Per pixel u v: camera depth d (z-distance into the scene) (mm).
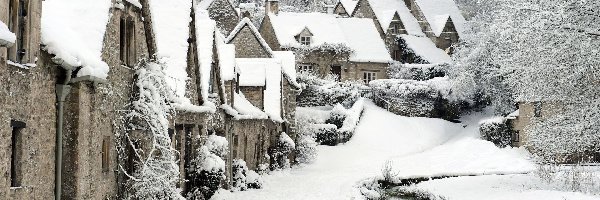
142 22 18859
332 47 64812
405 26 74062
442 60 71000
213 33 27625
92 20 15562
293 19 66312
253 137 34500
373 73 67500
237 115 29906
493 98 58062
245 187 29547
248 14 62281
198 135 23781
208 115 24719
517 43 27875
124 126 17359
